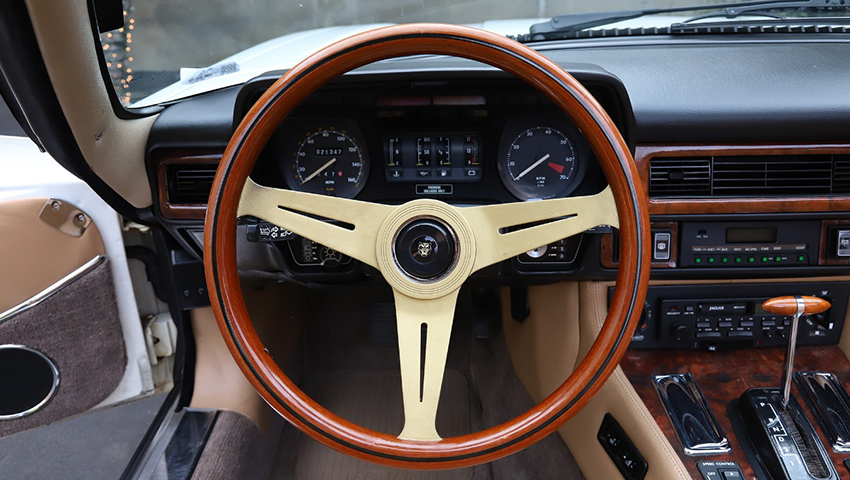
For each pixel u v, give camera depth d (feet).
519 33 5.33
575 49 5.36
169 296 5.36
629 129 3.87
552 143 3.98
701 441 4.02
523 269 4.38
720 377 4.58
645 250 3.10
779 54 5.11
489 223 3.26
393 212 3.20
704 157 4.30
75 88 3.05
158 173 4.29
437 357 3.30
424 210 3.18
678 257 4.53
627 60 5.07
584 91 3.04
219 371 5.51
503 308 6.41
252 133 3.08
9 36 2.57
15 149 5.11
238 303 3.25
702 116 4.17
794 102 4.19
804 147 4.27
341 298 6.94
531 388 5.76
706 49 5.26
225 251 3.19
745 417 4.14
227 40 4.62
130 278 5.35
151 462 4.79
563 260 4.36
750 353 4.80
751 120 4.17
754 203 4.33
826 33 5.41
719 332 4.76
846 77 4.57
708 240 4.50
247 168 3.15
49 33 2.69
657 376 4.58
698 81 4.56
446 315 3.29
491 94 3.87
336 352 6.89
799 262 4.51
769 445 3.88
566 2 5.32
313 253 4.28
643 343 4.83
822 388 4.42
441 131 3.99
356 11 5.02
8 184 4.63
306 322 6.95
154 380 5.82
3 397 4.97
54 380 5.10
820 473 3.77
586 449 4.84
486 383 6.41
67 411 5.29
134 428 6.70
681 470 3.89
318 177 4.10
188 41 4.46
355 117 3.97
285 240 4.02
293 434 6.10
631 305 3.13
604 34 5.40
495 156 4.03
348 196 4.13
